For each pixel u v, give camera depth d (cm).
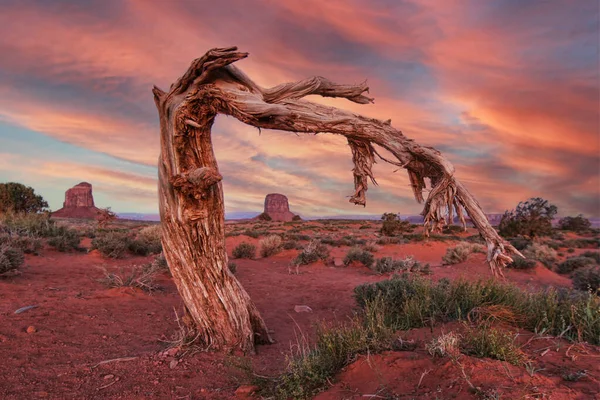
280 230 5025
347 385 359
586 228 5981
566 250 3091
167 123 505
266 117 464
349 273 1420
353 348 417
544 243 3297
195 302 548
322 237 3500
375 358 393
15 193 4134
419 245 2795
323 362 401
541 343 423
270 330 708
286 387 389
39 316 649
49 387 420
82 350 534
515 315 530
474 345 394
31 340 546
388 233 4078
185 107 468
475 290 598
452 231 4272
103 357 514
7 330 572
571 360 362
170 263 548
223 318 550
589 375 320
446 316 572
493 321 512
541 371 337
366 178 533
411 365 363
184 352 532
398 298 659
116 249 1434
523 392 288
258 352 572
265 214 9850
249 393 408
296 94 524
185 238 526
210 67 453
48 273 1039
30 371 454
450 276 1430
